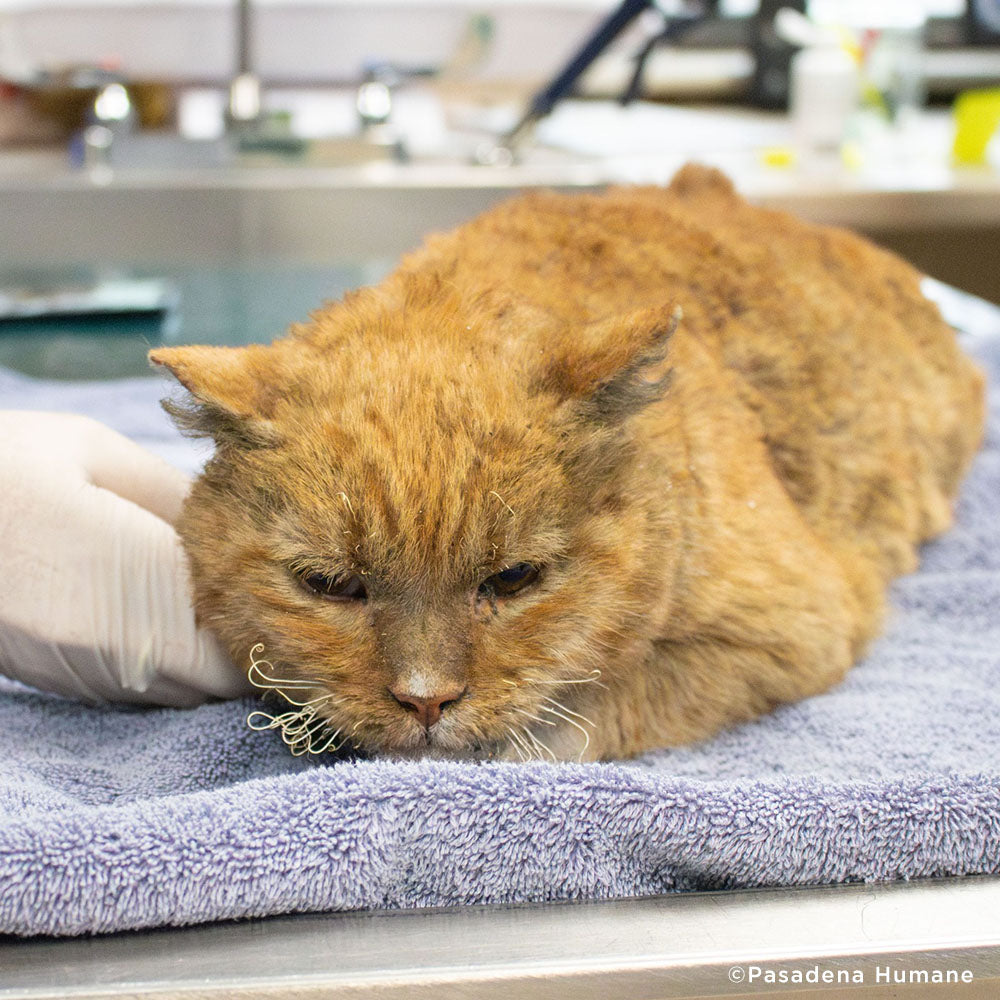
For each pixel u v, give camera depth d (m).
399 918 0.33
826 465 0.51
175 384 0.39
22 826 0.32
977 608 0.52
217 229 0.89
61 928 0.32
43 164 0.95
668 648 0.43
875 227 0.90
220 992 0.30
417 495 0.36
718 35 1.36
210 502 0.39
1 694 0.44
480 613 0.38
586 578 0.38
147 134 1.00
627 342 0.38
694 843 0.34
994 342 0.79
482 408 0.37
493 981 0.31
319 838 0.33
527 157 0.99
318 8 0.97
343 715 0.38
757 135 1.13
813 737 0.42
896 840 0.35
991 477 0.65
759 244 0.54
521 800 0.34
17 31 0.97
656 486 0.40
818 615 0.44
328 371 0.38
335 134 1.01
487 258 0.46
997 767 0.37
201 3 0.96
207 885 0.32
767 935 0.32
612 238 0.49
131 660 0.42
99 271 0.84
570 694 0.41
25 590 0.41
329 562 0.37
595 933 0.32
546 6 0.99
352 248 0.90
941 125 1.23
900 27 1.16
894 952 0.32
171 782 0.38
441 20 0.98
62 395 0.66
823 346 0.52
